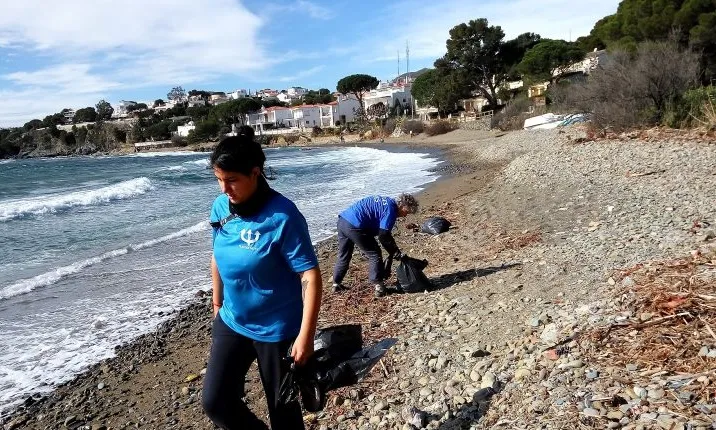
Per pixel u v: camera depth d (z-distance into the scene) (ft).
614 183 35.94
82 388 18.29
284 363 9.35
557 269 20.83
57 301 27.22
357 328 10.23
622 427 9.50
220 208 9.52
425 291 22.29
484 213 38.17
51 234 45.98
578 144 60.54
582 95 77.46
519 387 12.06
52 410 16.92
